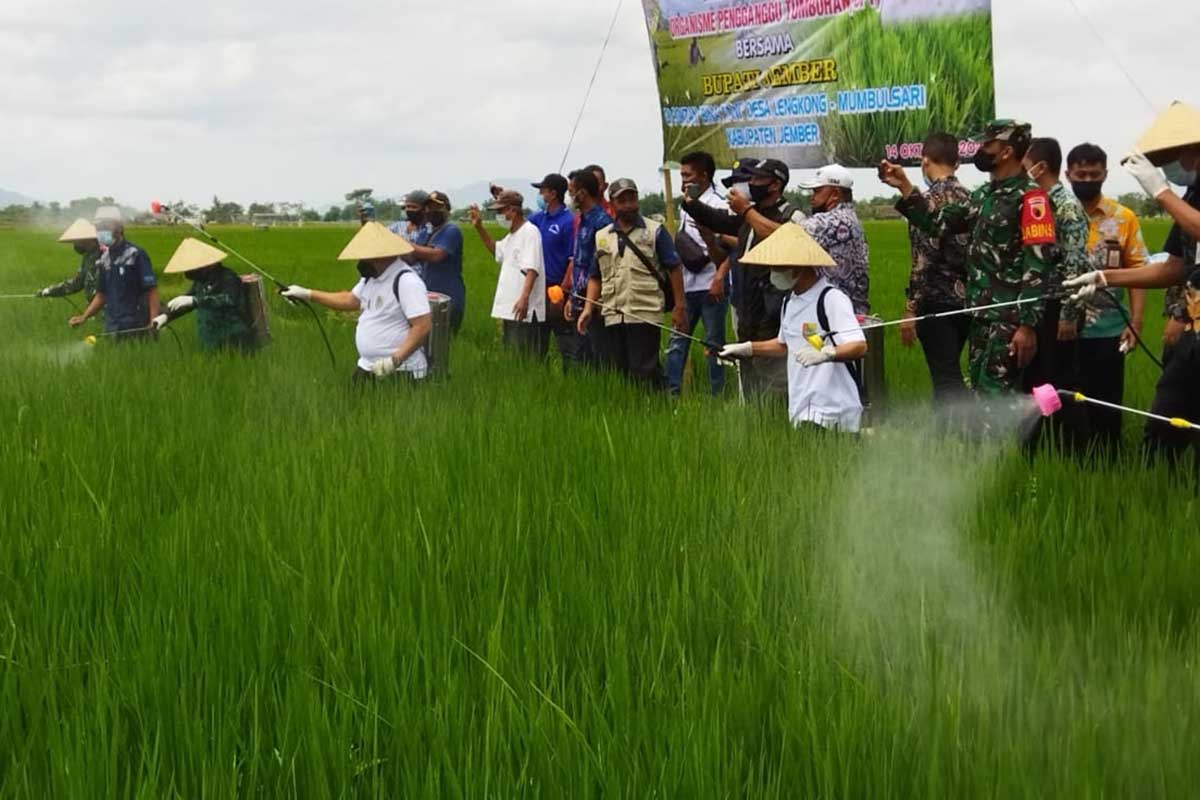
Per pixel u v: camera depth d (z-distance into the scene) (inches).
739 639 169.8
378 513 228.7
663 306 415.2
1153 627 169.2
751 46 429.4
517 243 466.3
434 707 145.4
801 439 286.8
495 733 137.9
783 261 282.8
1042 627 173.8
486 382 396.2
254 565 195.2
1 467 262.4
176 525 215.6
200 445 292.2
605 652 162.4
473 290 948.0
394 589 186.7
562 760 133.0
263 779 134.5
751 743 139.9
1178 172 265.1
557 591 183.8
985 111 368.2
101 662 156.3
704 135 452.1
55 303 728.3
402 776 133.2
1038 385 298.7
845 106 402.6
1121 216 336.5
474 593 187.8
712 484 249.1
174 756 138.6
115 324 504.1
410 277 357.4
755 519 223.8
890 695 146.1
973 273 304.5
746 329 351.9
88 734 137.2
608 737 137.3
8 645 168.9
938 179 342.0
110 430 302.5
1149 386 398.6
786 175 351.6
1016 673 153.1
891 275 991.0
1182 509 228.5
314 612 176.6
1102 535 213.9
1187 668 154.8
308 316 741.9
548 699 142.0
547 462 268.5
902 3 380.5
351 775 133.1
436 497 236.4
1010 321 293.3
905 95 385.1
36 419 327.9
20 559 203.5
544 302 465.7
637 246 409.4
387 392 353.7
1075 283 271.6
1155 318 591.2
